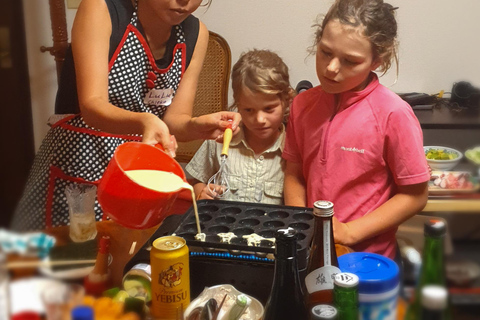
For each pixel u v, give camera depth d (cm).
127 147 107
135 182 98
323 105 153
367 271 84
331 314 66
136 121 121
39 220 145
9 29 129
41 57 253
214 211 114
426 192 145
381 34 137
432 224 81
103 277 102
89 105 129
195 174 197
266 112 175
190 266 99
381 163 146
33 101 256
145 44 145
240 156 189
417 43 253
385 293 81
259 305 91
